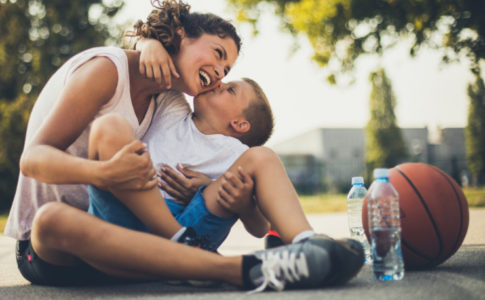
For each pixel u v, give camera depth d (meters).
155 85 1.92
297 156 31.14
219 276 1.45
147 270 1.44
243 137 2.27
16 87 18.80
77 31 19.91
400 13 9.51
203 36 2.02
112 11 20.39
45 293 1.64
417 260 1.85
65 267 1.71
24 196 1.78
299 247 1.43
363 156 33.06
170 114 2.07
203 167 1.97
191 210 1.79
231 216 1.81
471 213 5.96
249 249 3.36
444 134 30.22
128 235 1.42
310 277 1.39
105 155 1.48
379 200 1.78
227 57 2.07
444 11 8.97
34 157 1.50
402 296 1.30
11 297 1.58
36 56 18.67
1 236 5.63
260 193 1.71
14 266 2.81
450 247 1.84
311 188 21.55
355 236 2.70
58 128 1.59
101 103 1.72
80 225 1.42
